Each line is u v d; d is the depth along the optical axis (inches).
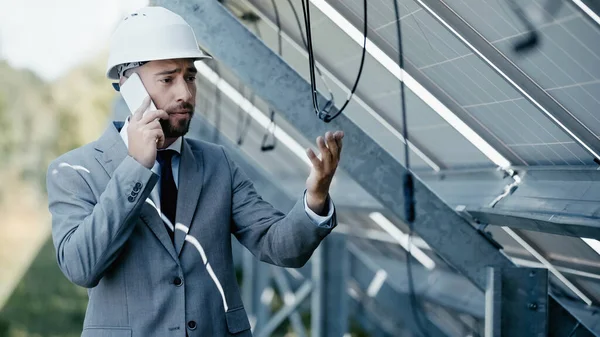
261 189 311.4
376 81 157.4
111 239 98.8
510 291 134.9
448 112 144.9
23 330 730.2
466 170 159.3
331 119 127.8
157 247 105.7
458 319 272.8
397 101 157.5
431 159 173.6
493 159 144.6
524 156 136.6
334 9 145.6
